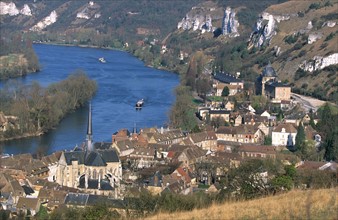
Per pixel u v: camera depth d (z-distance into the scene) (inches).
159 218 6722.4
